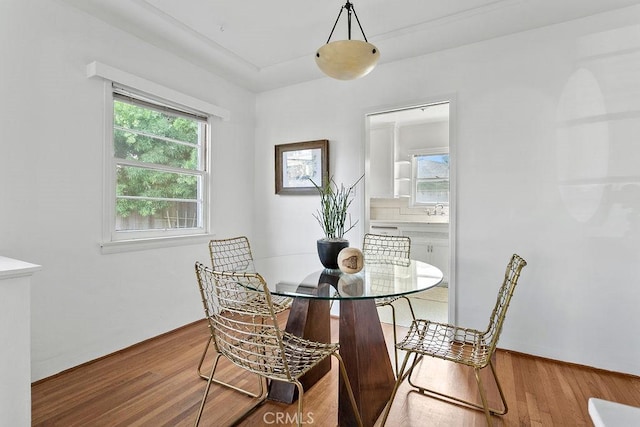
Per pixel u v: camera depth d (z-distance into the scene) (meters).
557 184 2.40
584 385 2.08
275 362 1.41
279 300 2.47
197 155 3.27
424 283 1.76
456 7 2.27
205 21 2.48
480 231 2.67
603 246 2.27
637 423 0.88
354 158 3.30
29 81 2.03
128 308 2.59
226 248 3.16
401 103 3.02
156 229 2.88
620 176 2.22
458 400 1.90
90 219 2.34
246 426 1.69
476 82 2.69
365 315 1.84
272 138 3.83
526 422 1.71
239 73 3.36
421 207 5.14
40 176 2.08
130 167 2.67
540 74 2.45
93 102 2.35
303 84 3.60
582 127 2.32
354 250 1.92
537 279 2.47
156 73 2.78
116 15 2.34
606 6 2.19
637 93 2.17
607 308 2.26
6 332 1.43
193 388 2.02
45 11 2.09
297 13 2.38
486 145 2.65
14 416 1.45
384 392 1.87
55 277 2.16
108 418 1.72
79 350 2.28
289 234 3.71
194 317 3.15
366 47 1.85
